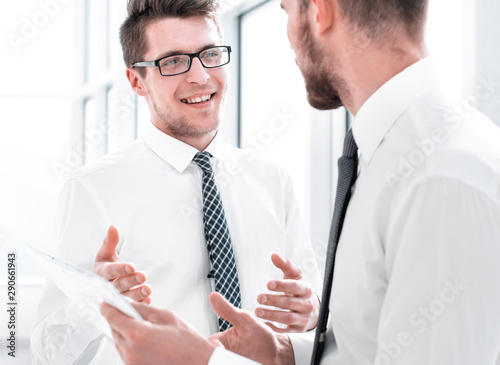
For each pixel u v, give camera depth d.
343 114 2.77
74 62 5.49
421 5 0.91
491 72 1.47
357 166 1.01
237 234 1.74
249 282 1.72
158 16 1.65
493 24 1.47
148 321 0.86
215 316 1.65
